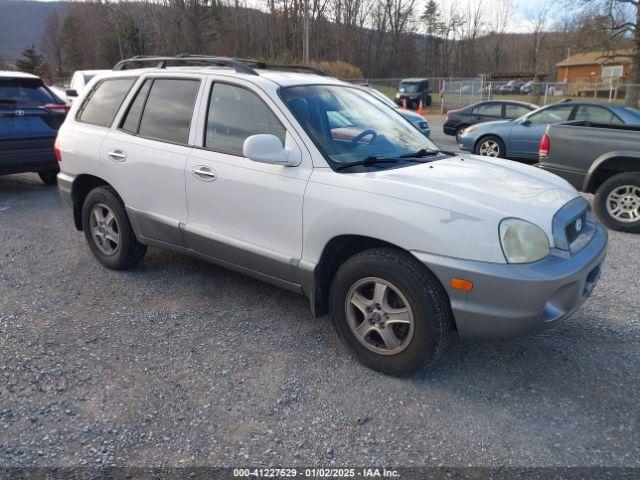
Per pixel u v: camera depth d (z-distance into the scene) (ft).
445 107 105.19
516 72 207.51
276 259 11.84
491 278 9.27
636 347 12.10
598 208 22.26
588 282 10.96
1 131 23.85
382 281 10.35
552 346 12.14
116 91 15.70
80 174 16.16
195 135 13.29
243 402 9.89
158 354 11.50
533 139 37.76
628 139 21.08
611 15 95.04
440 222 9.63
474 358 11.58
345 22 170.40
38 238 19.48
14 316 13.12
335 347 11.91
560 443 8.95
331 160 11.27
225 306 13.92
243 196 12.19
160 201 14.07
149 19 126.00
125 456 8.48
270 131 12.00
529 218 9.78
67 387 10.21
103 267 16.52
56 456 8.43
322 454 8.62
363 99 14.21
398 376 10.73
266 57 142.72
